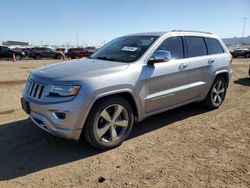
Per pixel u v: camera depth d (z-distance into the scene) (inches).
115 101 164.4
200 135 191.0
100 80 155.9
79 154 162.9
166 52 181.2
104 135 168.2
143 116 184.4
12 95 315.3
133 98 172.4
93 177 138.6
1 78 466.0
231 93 331.9
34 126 207.3
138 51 188.5
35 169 146.8
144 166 148.5
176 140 182.5
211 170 143.4
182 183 132.0
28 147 172.1
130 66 173.2
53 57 1389.0
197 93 223.8
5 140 182.1
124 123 171.9
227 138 185.3
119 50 200.2
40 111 156.7
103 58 196.1
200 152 164.2
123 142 179.5
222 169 144.4
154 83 184.2
